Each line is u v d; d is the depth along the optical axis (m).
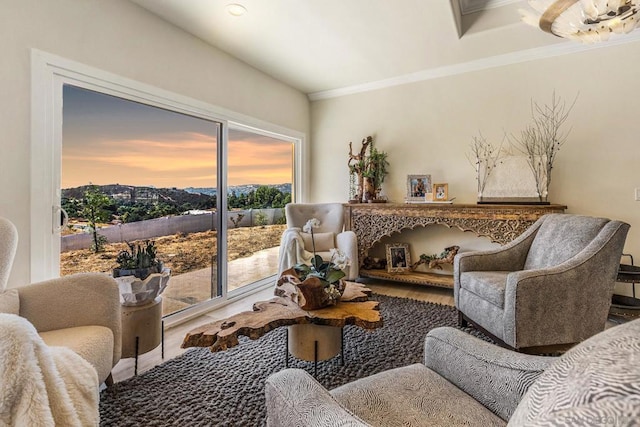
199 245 2.94
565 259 2.12
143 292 1.88
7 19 1.73
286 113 4.01
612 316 2.64
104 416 1.47
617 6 1.42
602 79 2.89
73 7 2.00
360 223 3.72
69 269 2.05
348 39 2.89
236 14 2.48
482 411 0.88
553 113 3.09
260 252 3.75
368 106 4.06
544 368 0.81
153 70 2.47
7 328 0.92
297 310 1.67
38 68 1.85
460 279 2.45
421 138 3.74
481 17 2.81
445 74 3.57
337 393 0.94
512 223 2.97
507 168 3.17
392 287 3.61
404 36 2.85
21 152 1.80
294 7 2.39
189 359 2.00
